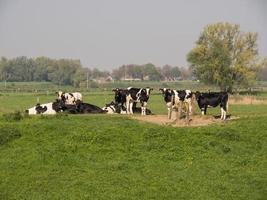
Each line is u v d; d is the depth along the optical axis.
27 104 53.19
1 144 19.50
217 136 21.25
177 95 27.94
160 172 16.45
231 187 15.06
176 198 13.94
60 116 25.78
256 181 15.64
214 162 18.03
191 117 28.48
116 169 16.67
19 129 20.92
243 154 19.31
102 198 13.73
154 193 14.27
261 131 22.39
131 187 14.76
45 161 17.22
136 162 17.70
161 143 19.78
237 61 88.44
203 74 87.75
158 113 36.75
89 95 74.44
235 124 24.27
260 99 60.88
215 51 85.69
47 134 20.52
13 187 14.70
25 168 16.58
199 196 14.10
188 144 20.00
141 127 21.73
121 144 19.66
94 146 19.20
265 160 18.42
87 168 16.72
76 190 14.41
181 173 16.42
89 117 26.34
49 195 13.99
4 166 16.69
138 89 32.91
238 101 57.50
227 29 88.62
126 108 33.81
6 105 51.38
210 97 29.42
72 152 18.56
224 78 86.56
